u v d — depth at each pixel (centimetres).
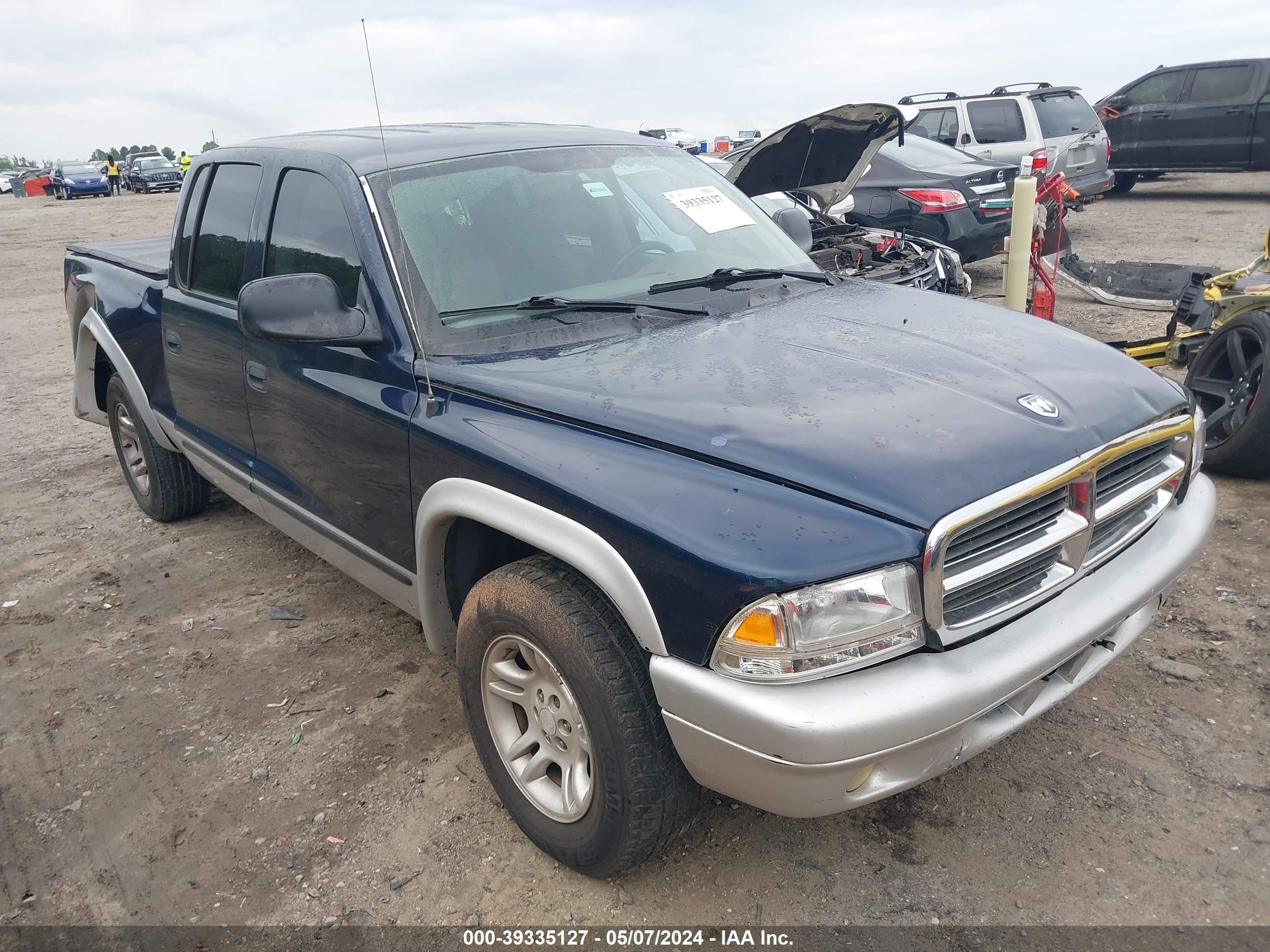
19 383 846
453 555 271
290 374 315
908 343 261
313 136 361
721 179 381
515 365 258
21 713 340
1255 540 395
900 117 572
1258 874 231
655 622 198
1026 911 226
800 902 234
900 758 192
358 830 269
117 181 3678
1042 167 659
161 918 243
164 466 475
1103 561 233
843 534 188
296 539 355
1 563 468
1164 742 280
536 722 247
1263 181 1653
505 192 314
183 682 352
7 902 253
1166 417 246
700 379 238
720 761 196
